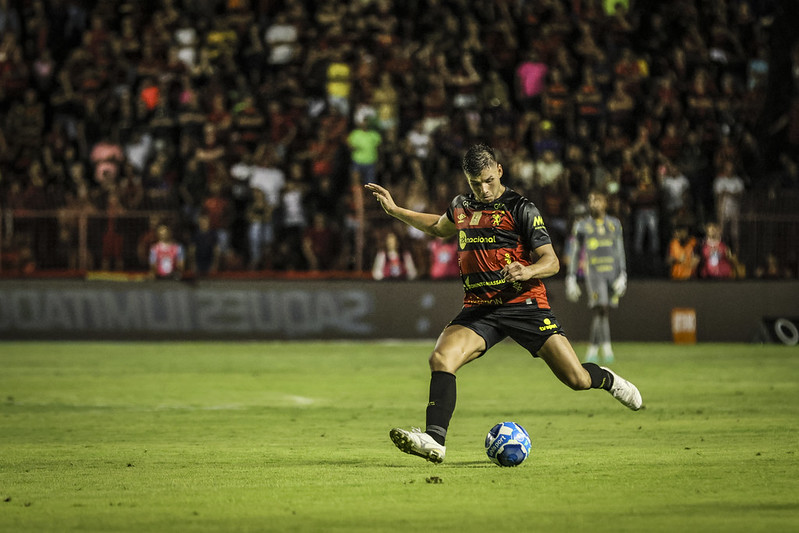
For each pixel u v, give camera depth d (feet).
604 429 60.03
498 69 171.01
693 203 156.25
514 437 45.73
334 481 41.86
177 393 81.66
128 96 161.27
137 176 150.71
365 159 151.02
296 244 146.82
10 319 135.44
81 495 39.01
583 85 163.32
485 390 83.82
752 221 138.51
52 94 170.91
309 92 167.12
